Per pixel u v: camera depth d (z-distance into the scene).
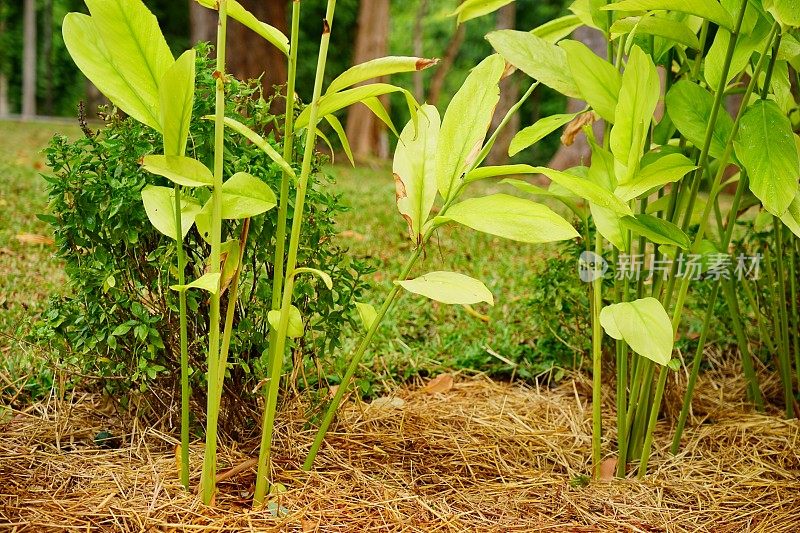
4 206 5.34
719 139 2.23
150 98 1.77
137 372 2.12
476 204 1.92
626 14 2.29
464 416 2.69
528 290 4.02
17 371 2.67
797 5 1.96
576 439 2.58
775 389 3.08
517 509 2.10
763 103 2.13
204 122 2.12
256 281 2.25
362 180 9.70
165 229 1.85
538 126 2.22
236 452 2.19
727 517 2.12
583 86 2.10
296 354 2.35
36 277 3.78
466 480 2.26
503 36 2.23
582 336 3.15
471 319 3.70
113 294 2.21
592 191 1.79
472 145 2.06
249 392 2.30
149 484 2.00
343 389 2.08
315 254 2.27
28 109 24.95
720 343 3.44
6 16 28.12
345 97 1.79
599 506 2.15
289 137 1.85
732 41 2.02
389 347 3.24
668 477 2.35
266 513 1.89
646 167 2.04
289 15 18.67
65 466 2.10
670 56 2.45
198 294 2.18
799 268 3.18
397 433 2.48
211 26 10.13
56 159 2.22
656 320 1.96
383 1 15.88
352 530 1.87
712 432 2.67
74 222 2.14
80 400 2.44
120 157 2.08
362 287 2.39
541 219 1.84
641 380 2.41
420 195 2.06
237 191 1.80
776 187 2.04
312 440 2.33
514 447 2.51
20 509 1.84
